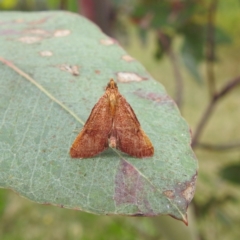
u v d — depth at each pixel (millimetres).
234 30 312
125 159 81
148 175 77
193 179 75
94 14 176
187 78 391
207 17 201
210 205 216
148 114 92
